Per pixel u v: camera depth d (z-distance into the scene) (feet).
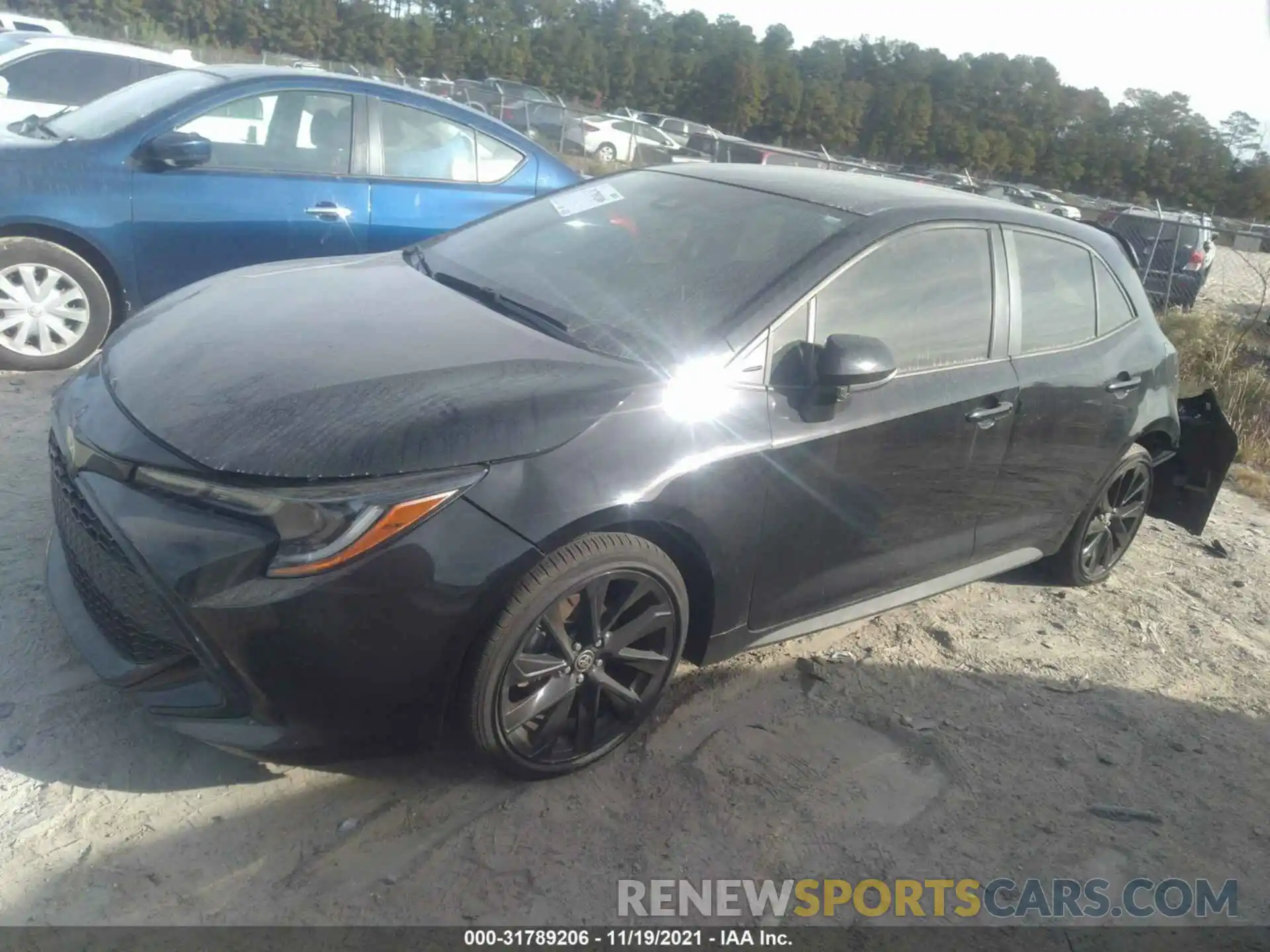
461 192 20.33
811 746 11.04
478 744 9.17
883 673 12.67
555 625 9.21
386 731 8.84
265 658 8.13
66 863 8.25
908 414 11.41
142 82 20.11
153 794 9.07
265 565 8.06
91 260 17.54
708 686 11.78
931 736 11.54
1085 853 10.15
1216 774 11.71
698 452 9.70
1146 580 16.72
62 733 9.54
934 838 10.03
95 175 17.15
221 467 8.21
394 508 8.21
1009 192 58.34
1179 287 39.40
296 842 8.81
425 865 8.77
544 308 11.12
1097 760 11.63
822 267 11.03
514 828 9.29
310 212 18.78
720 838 9.57
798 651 12.83
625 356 10.19
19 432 15.21
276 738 8.47
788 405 10.47
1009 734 11.84
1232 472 23.43
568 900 8.66
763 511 10.36
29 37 32.35
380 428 8.54
